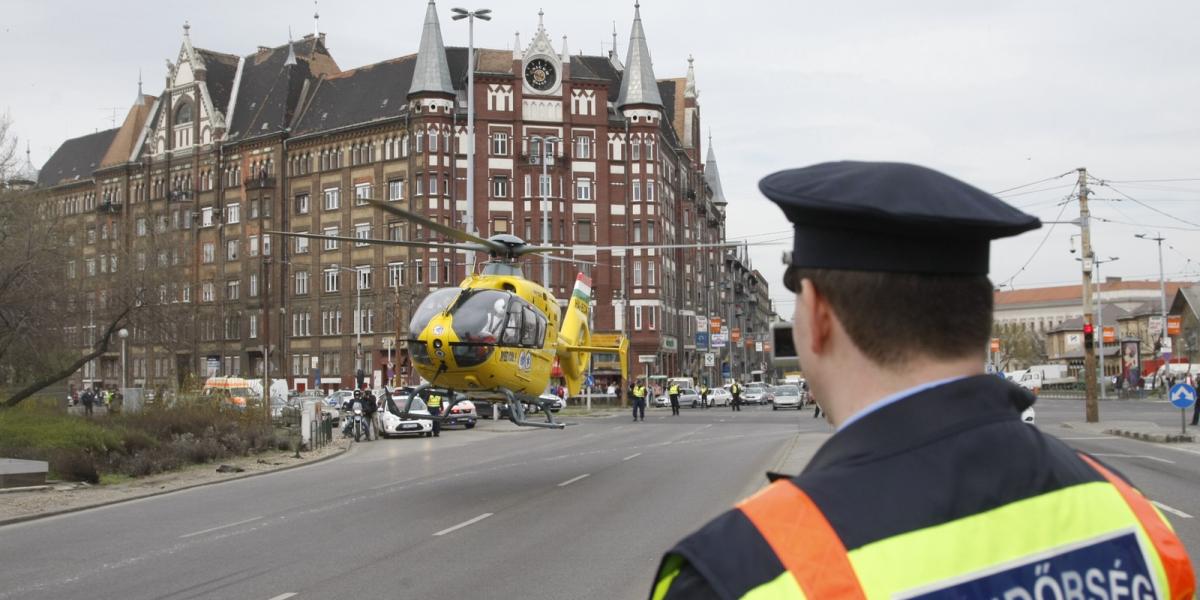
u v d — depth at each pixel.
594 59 102.00
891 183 1.76
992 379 1.85
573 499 18.02
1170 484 17.89
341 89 96.25
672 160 100.94
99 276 47.09
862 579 1.62
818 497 1.71
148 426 31.77
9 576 11.70
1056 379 120.88
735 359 134.00
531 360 20.45
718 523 1.74
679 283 103.31
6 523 16.80
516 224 87.12
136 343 50.09
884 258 1.78
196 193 100.69
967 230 1.73
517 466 25.67
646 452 29.75
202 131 101.19
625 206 89.50
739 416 58.91
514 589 10.27
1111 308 156.12
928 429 1.76
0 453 24.86
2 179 41.16
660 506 16.84
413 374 87.25
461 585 10.50
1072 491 1.79
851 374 1.85
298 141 94.94
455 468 25.59
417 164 87.31
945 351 1.81
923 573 1.63
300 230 94.44
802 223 1.85
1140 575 1.77
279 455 31.91
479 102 87.31
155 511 18.17
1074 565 1.72
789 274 1.98
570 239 87.69
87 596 10.43
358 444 38.31
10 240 39.38
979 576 1.65
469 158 50.88
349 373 90.44
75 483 22.89
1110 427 35.81
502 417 58.69
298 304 94.06
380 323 88.94
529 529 14.47
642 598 9.77
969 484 1.71
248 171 97.62
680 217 103.81
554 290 86.75
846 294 1.81
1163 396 76.81
